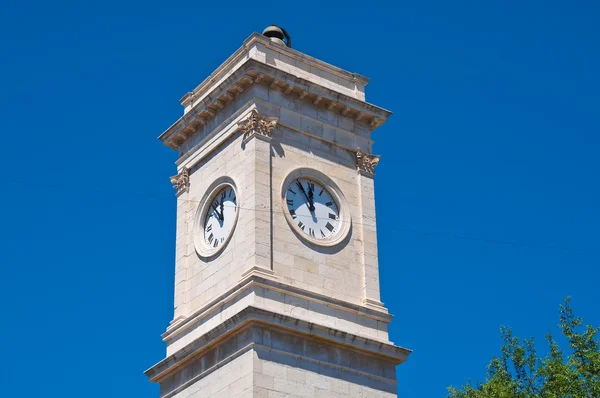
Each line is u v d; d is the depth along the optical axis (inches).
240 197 2439.7
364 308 2427.4
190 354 2367.1
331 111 2613.2
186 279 2551.7
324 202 2513.5
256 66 2485.2
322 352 2308.1
